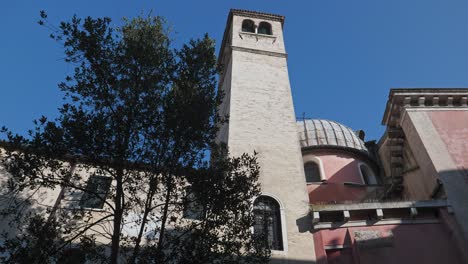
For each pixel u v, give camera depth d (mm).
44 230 9961
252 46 27125
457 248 15086
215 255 10586
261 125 20828
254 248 11617
